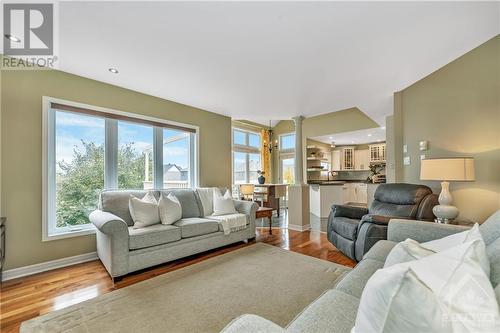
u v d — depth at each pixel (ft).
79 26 6.32
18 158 8.06
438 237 5.48
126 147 11.03
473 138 7.84
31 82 8.38
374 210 9.84
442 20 6.13
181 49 7.50
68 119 9.42
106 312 5.75
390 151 15.84
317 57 8.02
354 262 8.96
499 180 7.19
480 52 7.52
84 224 9.71
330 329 2.99
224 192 13.76
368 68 8.87
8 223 7.80
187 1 5.37
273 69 8.89
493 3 5.50
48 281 7.49
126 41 7.04
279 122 27.94
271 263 8.89
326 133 21.98
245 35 6.73
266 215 13.12
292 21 6.11
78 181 9.61
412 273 1.78
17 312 5.78
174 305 6.04
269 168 27.68
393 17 5.98
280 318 5.53
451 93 8.55
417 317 1.68
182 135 13.41
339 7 5.60
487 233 3.94
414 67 8.85
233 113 15.07
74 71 9.09
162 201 9.85
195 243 9.64
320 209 19.02
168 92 11.34
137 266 7.91
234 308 5.91
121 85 10.48
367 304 1.96
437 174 7.55
